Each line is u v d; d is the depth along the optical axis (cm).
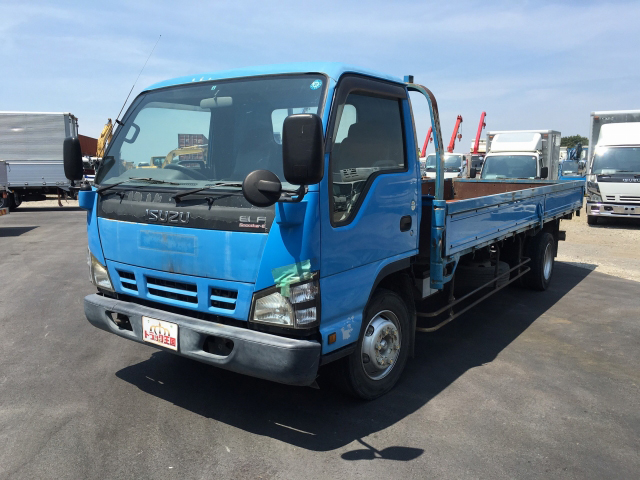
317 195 309
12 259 988
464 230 475
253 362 308
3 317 604
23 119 2288
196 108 372
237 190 319
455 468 312
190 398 399
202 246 328
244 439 340
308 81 337
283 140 273
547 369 471
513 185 867
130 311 364
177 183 354
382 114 386
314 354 307
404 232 406
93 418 365
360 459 320
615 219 1773
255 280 312
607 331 582
